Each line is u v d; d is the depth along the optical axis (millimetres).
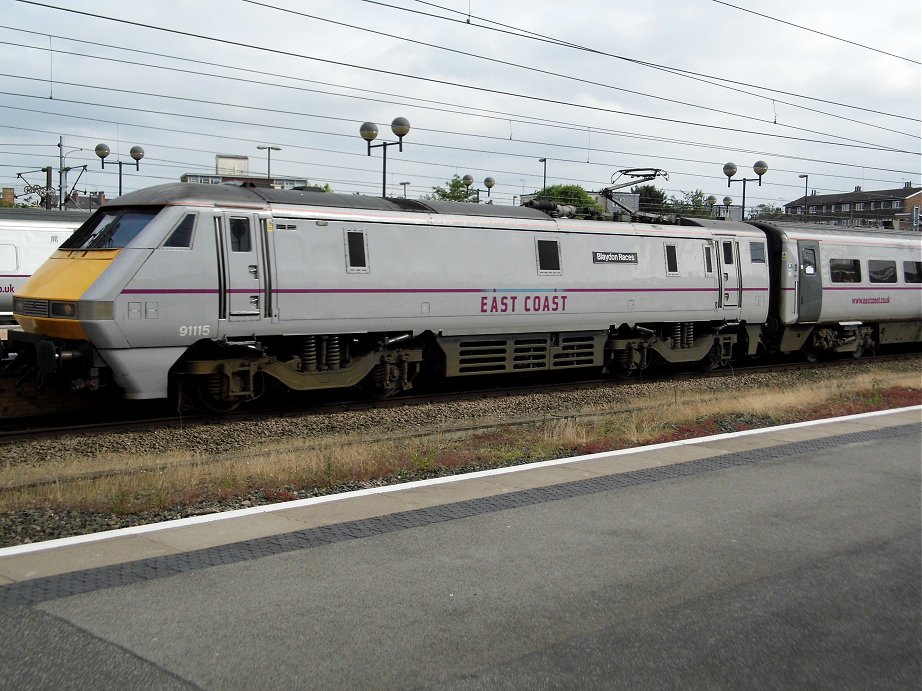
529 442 11211
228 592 5543
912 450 10328
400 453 10281
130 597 5430
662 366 21281
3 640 4781
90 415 13414
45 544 6496
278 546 6480
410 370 15492
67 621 5051
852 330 23734
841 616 5320
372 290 14148
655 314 18406
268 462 9625
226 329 12695
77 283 11906
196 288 12352
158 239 12062
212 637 4867
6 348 14305
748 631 5082
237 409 14094
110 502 8047
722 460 9727
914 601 5570
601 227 17453
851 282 22891
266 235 13039
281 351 13977
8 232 26891
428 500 7883
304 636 4902
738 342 21094
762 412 13500
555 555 6355
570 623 5145
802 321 21781
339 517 7293
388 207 14664
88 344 11883
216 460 10047
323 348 14094
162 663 4539
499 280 15789
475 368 15992
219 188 12969
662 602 5492
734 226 20266
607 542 6676
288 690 4289
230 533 6812
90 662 4531
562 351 17281
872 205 96625
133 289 11820
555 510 7562
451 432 12000
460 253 15289
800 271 21594
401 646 4801
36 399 13297
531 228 16328
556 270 16609
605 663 4645
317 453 10086
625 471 9148
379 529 6938
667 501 7910
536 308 16344
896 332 25188
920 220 37438
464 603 5418
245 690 4281
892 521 7332
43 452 10734
